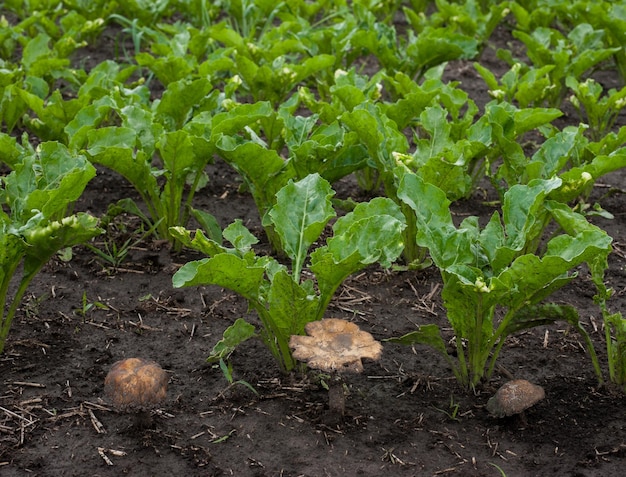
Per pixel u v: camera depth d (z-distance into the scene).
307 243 2.00
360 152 2.31
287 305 1.93
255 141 2.29
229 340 1.97
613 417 1.95
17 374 2.02
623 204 2.59
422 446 1.90
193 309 2.20
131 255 2.33
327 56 2.70
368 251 1.92
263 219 2.25
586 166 2.20
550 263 1.87
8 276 2.00
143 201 2.54
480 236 1.99
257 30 3.68
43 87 2.64
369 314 2.19
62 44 3.07
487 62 3.70
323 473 1.85
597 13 3.30
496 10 3.54
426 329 1.96
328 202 2.01
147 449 1.88
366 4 3.65
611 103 2.71
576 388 2.01
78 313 2.17
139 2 3.55
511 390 1.89
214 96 2.49
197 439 1.90
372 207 1.98
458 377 2.01
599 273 1.98
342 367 1.80
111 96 2.41
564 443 1.90
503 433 1.92
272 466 1.86
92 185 2.61
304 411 1.95
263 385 2.00
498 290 1.90
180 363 2.06
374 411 1.96
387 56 2.92
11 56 3.25
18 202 2.01
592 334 2.15
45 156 2.05
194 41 3.07
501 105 2.37
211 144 2.24
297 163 2.24
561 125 3.06
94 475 1.84
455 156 2.18
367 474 1.85
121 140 2.23
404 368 2.05
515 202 1.98
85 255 2.34
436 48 2.87
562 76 2.98
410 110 2.49
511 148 2.27
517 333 2.14
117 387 1.82
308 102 2.47
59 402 1.96
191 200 2.43
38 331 2.12
